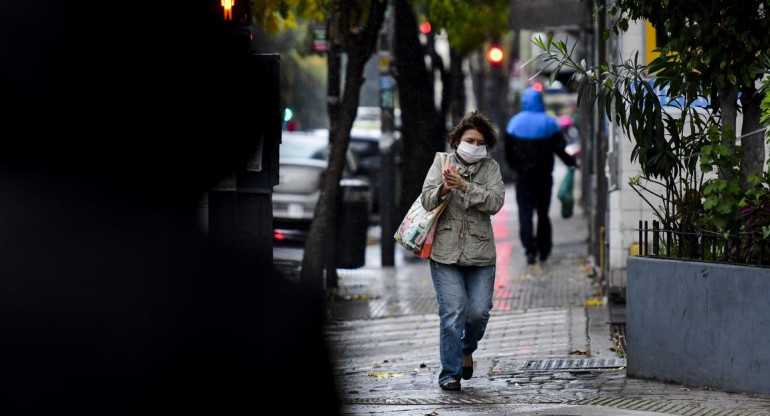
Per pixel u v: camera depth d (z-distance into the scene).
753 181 23.41
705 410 20.84
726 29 23.09
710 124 25.36
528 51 69.75
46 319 18.39
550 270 48.41
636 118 24.31
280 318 18.16
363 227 48.31
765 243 22.78
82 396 17.91
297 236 49.81
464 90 66.94
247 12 28.58
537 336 32.59
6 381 17.95
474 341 24.81
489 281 24.41
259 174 28.22
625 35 34.16
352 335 34.31
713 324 23.05
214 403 17.64
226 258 19.11
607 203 39.03
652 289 24.20
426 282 46.69
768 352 22.09
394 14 52.97
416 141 53.59
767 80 22.89
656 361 24.25
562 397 22.91
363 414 21.27
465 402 22.75
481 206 23.83
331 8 41.75
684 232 24.20
